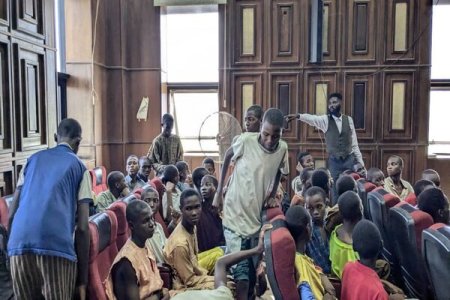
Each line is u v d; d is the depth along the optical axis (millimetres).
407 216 1912
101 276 1887
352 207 2029
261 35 5168
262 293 2320
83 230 1742
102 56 5238
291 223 1672
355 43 5043
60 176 1842
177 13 5668
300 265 1624
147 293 1818
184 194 2273
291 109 5191
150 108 5551
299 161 4270
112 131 5469
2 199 2346
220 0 5184
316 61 4875
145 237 1888
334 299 1741
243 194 2242
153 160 4488
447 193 4980
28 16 3373
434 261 1603
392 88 5039
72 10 4934
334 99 4406
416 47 4961
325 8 5055
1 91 3039
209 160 4047
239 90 5277
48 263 1734
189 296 1179
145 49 5500
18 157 3211
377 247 1582
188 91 5859
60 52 4934
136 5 5457
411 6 4930
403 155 5070
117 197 3113
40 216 1758
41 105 3613
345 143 4344
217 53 5621
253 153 2234
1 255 2166
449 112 5234
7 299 2070
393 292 1922
